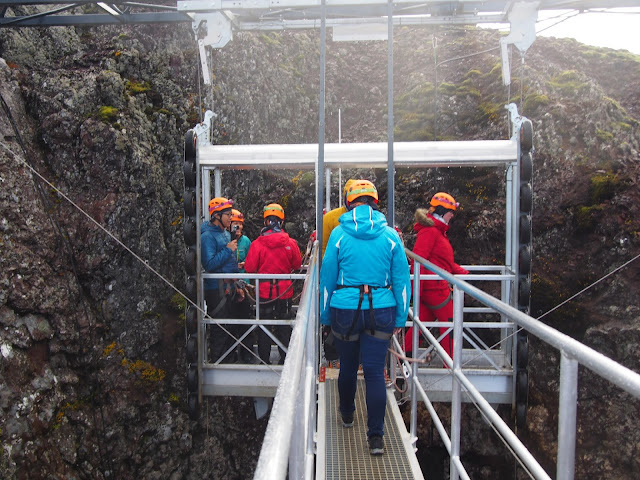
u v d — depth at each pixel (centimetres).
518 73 888
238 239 647
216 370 587
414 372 375
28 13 810
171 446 681
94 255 670
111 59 796
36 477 548
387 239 327
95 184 693
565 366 149
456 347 279
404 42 1152
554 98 824
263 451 102
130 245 692
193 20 561
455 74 988
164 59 864
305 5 522
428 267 334
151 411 675
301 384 176
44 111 702
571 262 727
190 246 570
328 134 1035
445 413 737
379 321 323
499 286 766
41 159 690
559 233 743
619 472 625
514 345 550
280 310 612
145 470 657
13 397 554
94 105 721
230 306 641
